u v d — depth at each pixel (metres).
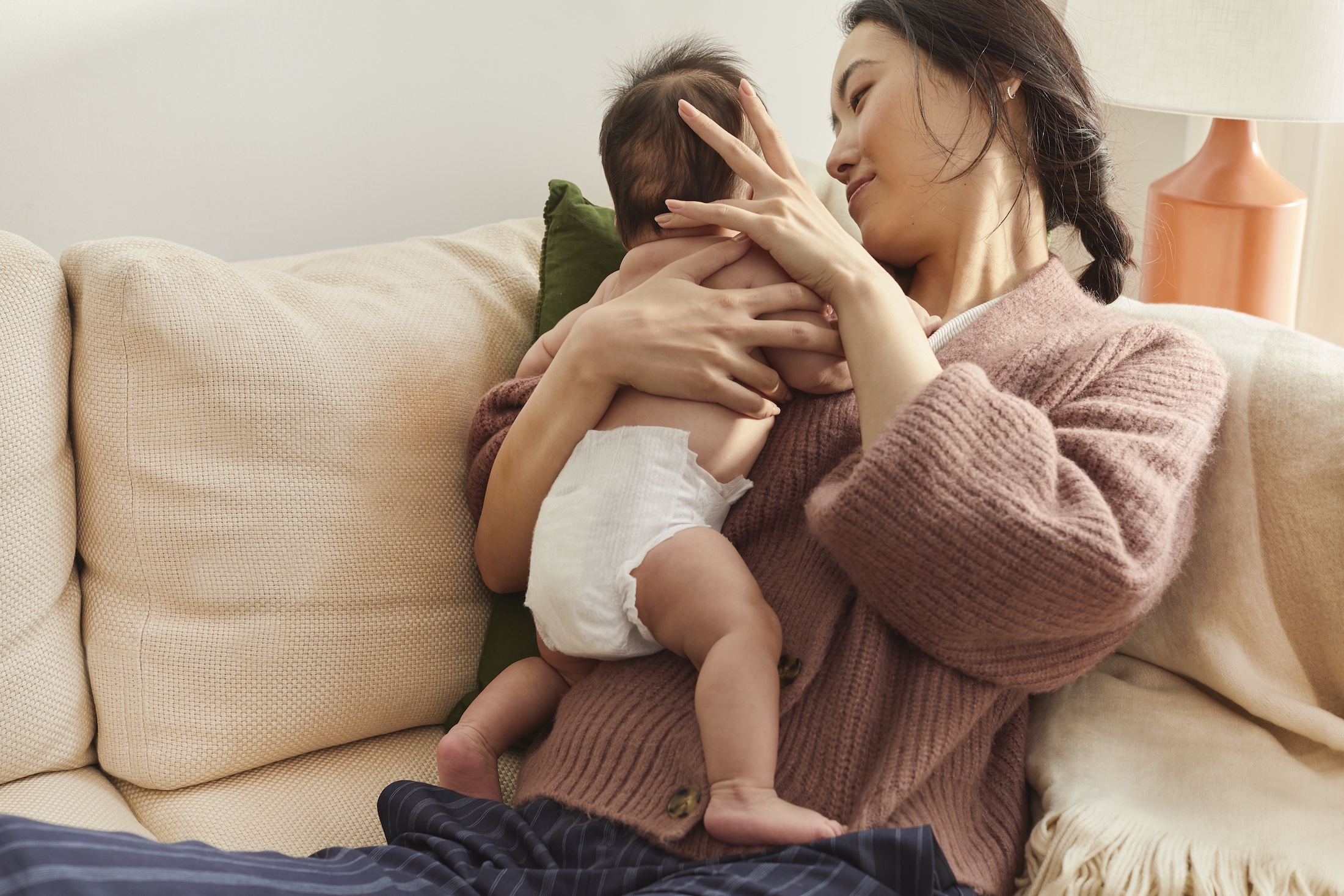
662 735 0.77
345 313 1.02
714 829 0.68
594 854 0.72
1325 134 1.68
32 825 0.58
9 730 0.87
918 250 1.03
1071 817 0.76
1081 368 0.87
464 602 1.02
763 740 0.72
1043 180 1.05
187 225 1.32
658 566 0.79
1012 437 0.72
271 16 1.29
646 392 0.87
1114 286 1.13
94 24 1.21
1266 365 0.90
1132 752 0.83
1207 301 1.45
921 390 0.75
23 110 1.21
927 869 0.64
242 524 0.92
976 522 0.69
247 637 0.91
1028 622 0.72
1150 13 1.28
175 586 0.91
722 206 0.88
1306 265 1.74
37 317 0.91
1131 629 0.81
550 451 0.89
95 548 0.94
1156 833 0.75
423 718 1.00
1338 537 0.82
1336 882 0.70
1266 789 0.78
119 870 0.58
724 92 0.94
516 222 1.27
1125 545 0.72
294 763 0.95
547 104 1.48
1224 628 0.86
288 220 1.38
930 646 0.77
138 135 1.27
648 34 1.51
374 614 0.97
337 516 0.95
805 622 0.82
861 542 0.72
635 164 0.94
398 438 0.99
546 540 0.84
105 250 0.94
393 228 1.44
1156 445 0.78
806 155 1.67
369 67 1.36
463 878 0.70
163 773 0.89
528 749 0.91
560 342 1.02
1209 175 1.44
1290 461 0.85
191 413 0.91
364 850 0.74
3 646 0.87
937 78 0.97
